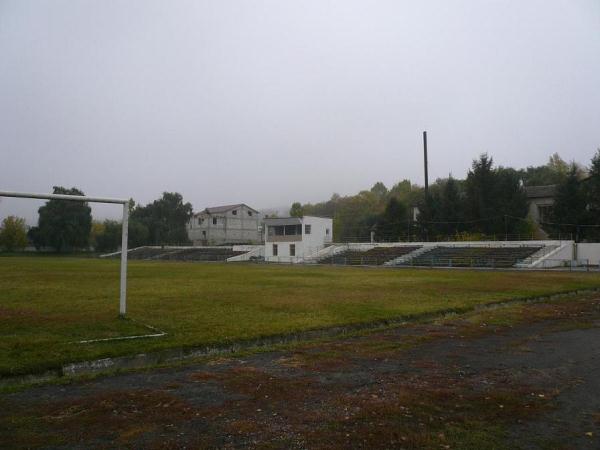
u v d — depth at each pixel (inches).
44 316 456.8
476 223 1980.8
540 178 2741.1
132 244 3134.8
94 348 314.7
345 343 337.4
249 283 872.9
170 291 713.6
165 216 3533.5
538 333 379.2
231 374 251.1
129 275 1113.4
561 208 1712.6
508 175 1946.4
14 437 164.7
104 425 176.4
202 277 1049.5
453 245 1846.7
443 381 237.6
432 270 1376.7
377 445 158.9
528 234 1807.3
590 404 203.8
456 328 402.0
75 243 1278.3
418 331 388.2
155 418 184.1
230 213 3319.4
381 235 2347.4
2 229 1149.1
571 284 818.8
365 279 979.3
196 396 212.2
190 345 328.8
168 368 265.3
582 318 458.3
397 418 184.2
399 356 295.4
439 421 181.6
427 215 2170.3
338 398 209.3
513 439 165.2
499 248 1667.1
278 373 253.3
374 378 243.0
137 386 228.7
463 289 735.7
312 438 164.4
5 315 462.9
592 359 288.5
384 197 3563.0
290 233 2372.0
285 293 681.0
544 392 220.1
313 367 266.7
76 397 210.8
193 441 161.5
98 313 477.1
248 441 161.6
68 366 279.1
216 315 464.1
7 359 283.0
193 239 3280.0
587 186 1713.8
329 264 1924.2
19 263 1664.6
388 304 549.0
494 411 193.8
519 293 669.3
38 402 203.5
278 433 168.7
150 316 457.4
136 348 315.9
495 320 443.5
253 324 410.6
